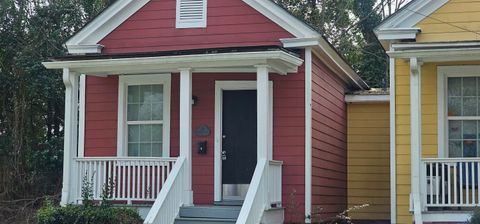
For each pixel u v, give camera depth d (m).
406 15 12.04
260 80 11.21
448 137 11.83
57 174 19.81
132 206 11.70
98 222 10.79
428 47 10.68
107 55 11.73
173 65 11.67
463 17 11.88
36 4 21.03
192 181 12.92
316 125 13.14
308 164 12.37
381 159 16.50
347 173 16.61
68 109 11.95
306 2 28.42
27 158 19.62
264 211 10.92
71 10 21.25
